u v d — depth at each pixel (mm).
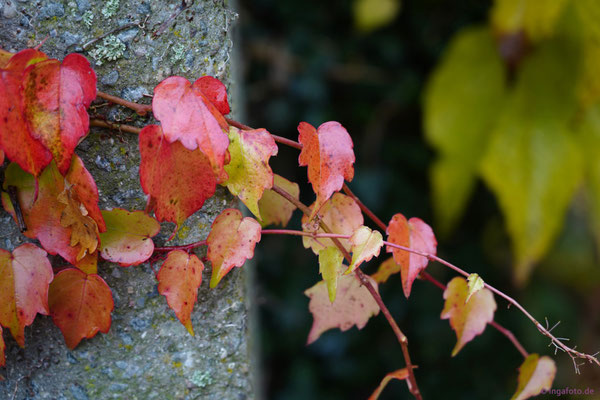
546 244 1882
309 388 2188
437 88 1976
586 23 1687
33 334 968
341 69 2207
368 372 2242
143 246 938
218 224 930
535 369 1001
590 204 1912
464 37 1923
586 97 1780
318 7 2189
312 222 947
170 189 902
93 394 975
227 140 891
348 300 997
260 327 2168
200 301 972
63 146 891
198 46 941
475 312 988
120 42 930
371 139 2232
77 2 923
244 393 987
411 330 2230
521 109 1870
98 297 943
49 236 927
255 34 2146
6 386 978
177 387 979
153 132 890
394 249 941
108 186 945
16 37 922
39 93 884
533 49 1775
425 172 2289
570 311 2316
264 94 2170
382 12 2012
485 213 2344
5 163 926
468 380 2242
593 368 2129
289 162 2219
